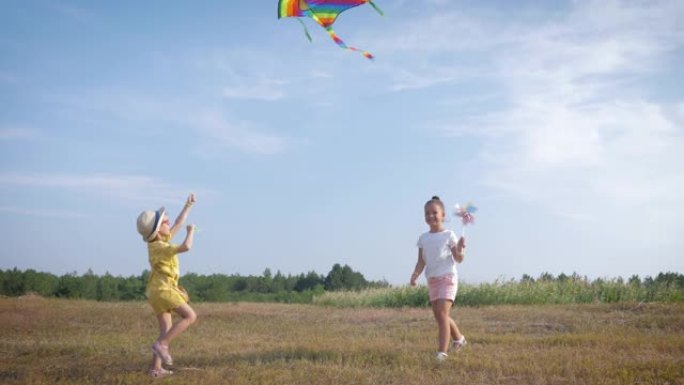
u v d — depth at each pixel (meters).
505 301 19.67
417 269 8.08
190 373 6.80
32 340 10.15
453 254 7.75
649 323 11.41
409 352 7.93
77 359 8.00
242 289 37.59
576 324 11.53
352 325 12.74
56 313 14.82
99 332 11.55
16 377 6.75
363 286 37.22
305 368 6.89
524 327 11.38
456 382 6.21
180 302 6.72
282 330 11.77
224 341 9.92
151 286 6.79
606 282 20.39
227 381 6.28
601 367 6.71
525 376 6.48
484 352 8.02
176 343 9.67
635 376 6.32
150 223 6.87
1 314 14.21
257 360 7.50
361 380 6.30
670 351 8.08
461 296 19.70
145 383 6.28
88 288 26.02
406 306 20.89
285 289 38.69
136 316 14.52
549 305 17.38
